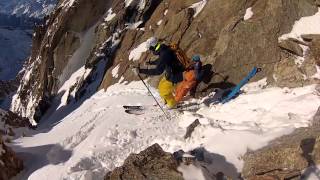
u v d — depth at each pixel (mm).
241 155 6961
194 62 9953
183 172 6441
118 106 11625
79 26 20969
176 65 9914
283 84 8938
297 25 9523
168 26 13578
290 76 8961
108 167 8031
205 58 10977
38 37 28219
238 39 10258
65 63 21125
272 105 8453
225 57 10398
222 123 8312
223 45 10617
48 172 8359
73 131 10539
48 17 28234
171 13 14297
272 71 9477
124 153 8422
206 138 7742
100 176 7730
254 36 10023
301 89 8531
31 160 9516
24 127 13273
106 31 18109
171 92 10141
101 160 8234
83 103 15227
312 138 6512
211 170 6867
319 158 6219
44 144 10203
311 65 8766
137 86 13008
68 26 21109
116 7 19188
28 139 11352
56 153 9398
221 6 11773
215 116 8930
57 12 24359
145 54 13820
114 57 16516
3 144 9109
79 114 13117
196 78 9922
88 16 20969
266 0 10469
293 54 9266
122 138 9039
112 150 8500
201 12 12648
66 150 9453
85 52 20359
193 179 6355
